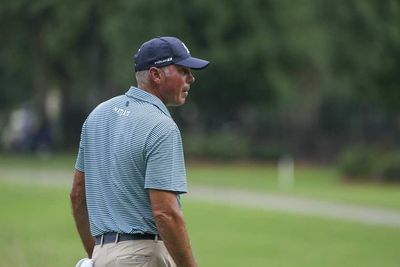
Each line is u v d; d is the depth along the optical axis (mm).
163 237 20609
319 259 60875
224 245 68188
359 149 136250
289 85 172875
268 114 195750
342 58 118750
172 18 165875
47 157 183250
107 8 177375
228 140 169875
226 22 166125
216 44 166750
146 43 21859
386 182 128250
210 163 166750
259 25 168375
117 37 167625
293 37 170125
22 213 89812
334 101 190000
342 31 117062
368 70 116375
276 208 95625
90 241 23000
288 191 116375
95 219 21562
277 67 171250
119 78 168625
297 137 193500
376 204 98125
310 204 99812
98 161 21625
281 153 171500
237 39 168500
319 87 183125
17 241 66375
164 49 21484
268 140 196250
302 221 83125
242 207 96312
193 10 165750
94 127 21828
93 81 195750
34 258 57562
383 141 189125
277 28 169875
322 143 192250
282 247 67000
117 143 21203
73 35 182750
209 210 92938
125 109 21500
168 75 21531
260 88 172625
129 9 166375
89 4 178750
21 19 189125
